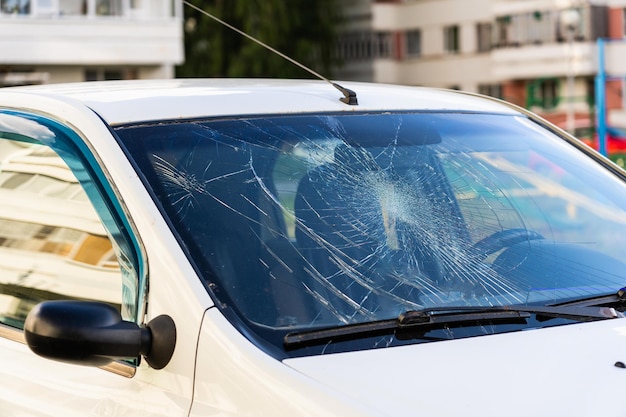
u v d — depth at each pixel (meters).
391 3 63.09
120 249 2.75
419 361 2.46
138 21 41.28
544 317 2.78
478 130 3.44
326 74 61.66
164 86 3.31
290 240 2.79
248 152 2.95
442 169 3.19
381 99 3.42
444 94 3.72
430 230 2.98
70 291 2.93
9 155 3.28
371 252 2.85
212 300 2.52
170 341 2.50
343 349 2.53
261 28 57.28
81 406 2.65
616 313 2.85
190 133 2.94
